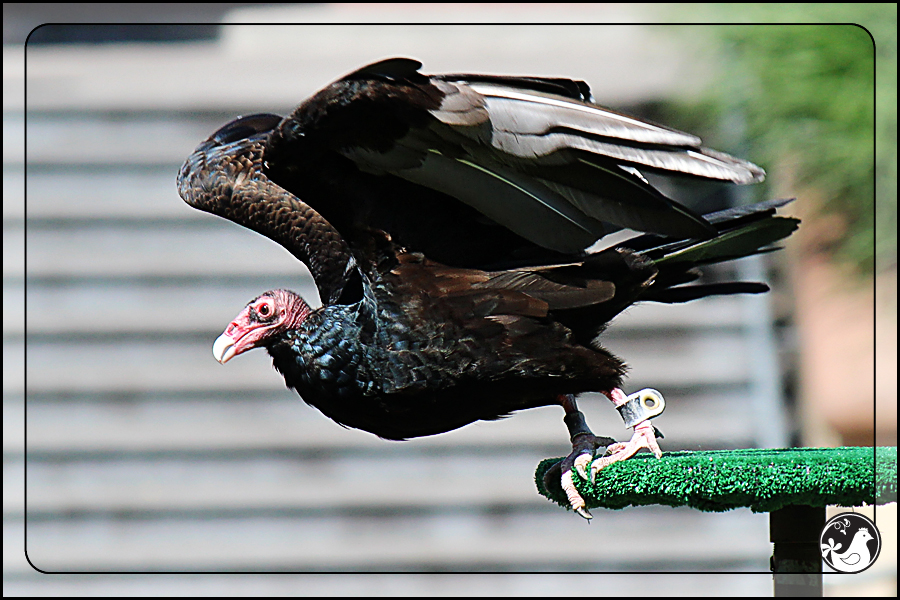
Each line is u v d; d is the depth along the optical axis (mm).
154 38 15227
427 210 12969
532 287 12969
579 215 12945
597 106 12867
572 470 12984
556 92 12906
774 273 14062
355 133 12883
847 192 13828
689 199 13789
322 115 12867
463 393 12977
